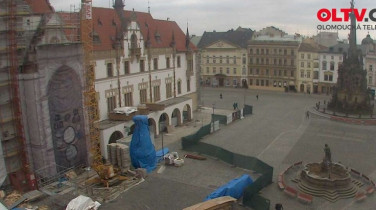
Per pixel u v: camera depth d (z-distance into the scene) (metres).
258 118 81.50
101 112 61.56
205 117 82.81
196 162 52.97
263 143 62.88
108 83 62.59
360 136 66.56
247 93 118.56
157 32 75.94
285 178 47.34
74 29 53.38
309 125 74.88
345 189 42.69
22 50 44.56
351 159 54.50
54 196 41.66
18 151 44.50
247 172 49.00
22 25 44.50
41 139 45.47
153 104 67.25
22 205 39.34
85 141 52.19
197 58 87.62
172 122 74.00
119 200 40.91
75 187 44.31
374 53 103.38
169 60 77.50
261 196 39.03
